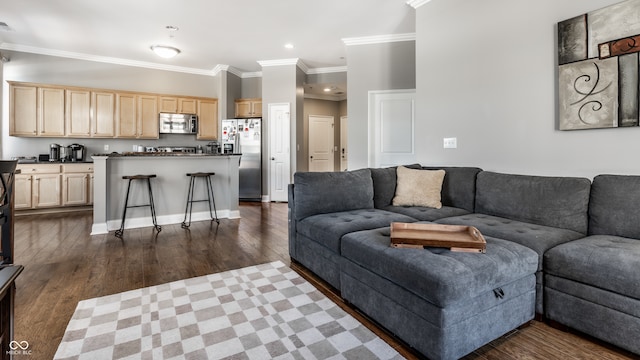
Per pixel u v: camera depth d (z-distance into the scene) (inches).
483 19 118.3
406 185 121.0
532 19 104.0
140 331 68.3
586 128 91.1
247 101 268.8
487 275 59.0
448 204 118.8
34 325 70.2
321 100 343.3
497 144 115.3
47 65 215.9
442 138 134.6
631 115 82.4
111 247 128.3
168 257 116.6
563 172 98.1
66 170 204.7
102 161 150.3
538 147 103.8
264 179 257.6
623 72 83.6
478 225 89.0
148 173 166.9
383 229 83.8
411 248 66.7
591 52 89.4
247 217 191.8
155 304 80.4
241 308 78.8
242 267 106.9
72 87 215.2
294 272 102.5
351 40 197.3
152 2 151.4
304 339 65.9
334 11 161.6
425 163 142.2
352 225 89.6
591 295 62.6
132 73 243.8
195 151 258.2
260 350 62.1
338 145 354.6
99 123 223.8
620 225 76.4
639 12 80.6
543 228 84.3
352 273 77.6
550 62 99.9
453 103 129.9
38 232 152.3
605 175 82.4
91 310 77.2
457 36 127.7
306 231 100.0
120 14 163.8
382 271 66.4
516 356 60.2
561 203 86.4
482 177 108.7
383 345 64.1
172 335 66.9
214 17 168.4
